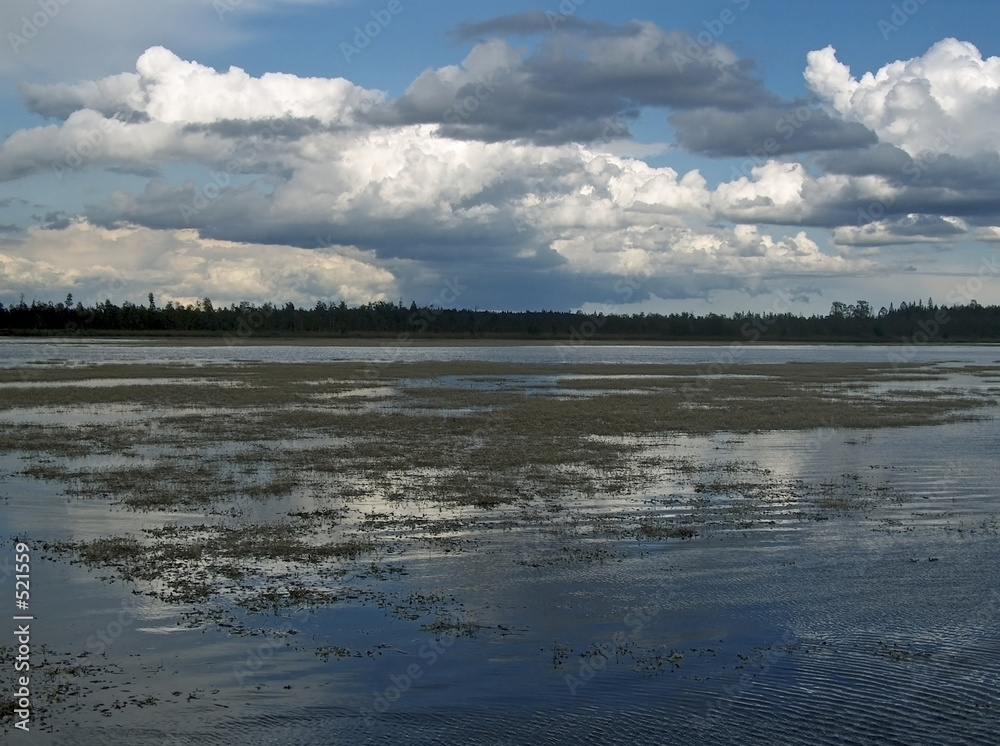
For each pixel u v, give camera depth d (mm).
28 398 44312
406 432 31984
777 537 16344
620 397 47969
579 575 13820
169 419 35750
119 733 8531
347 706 9172
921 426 35062
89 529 16625
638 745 8320
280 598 12617
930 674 9953
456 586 13250
